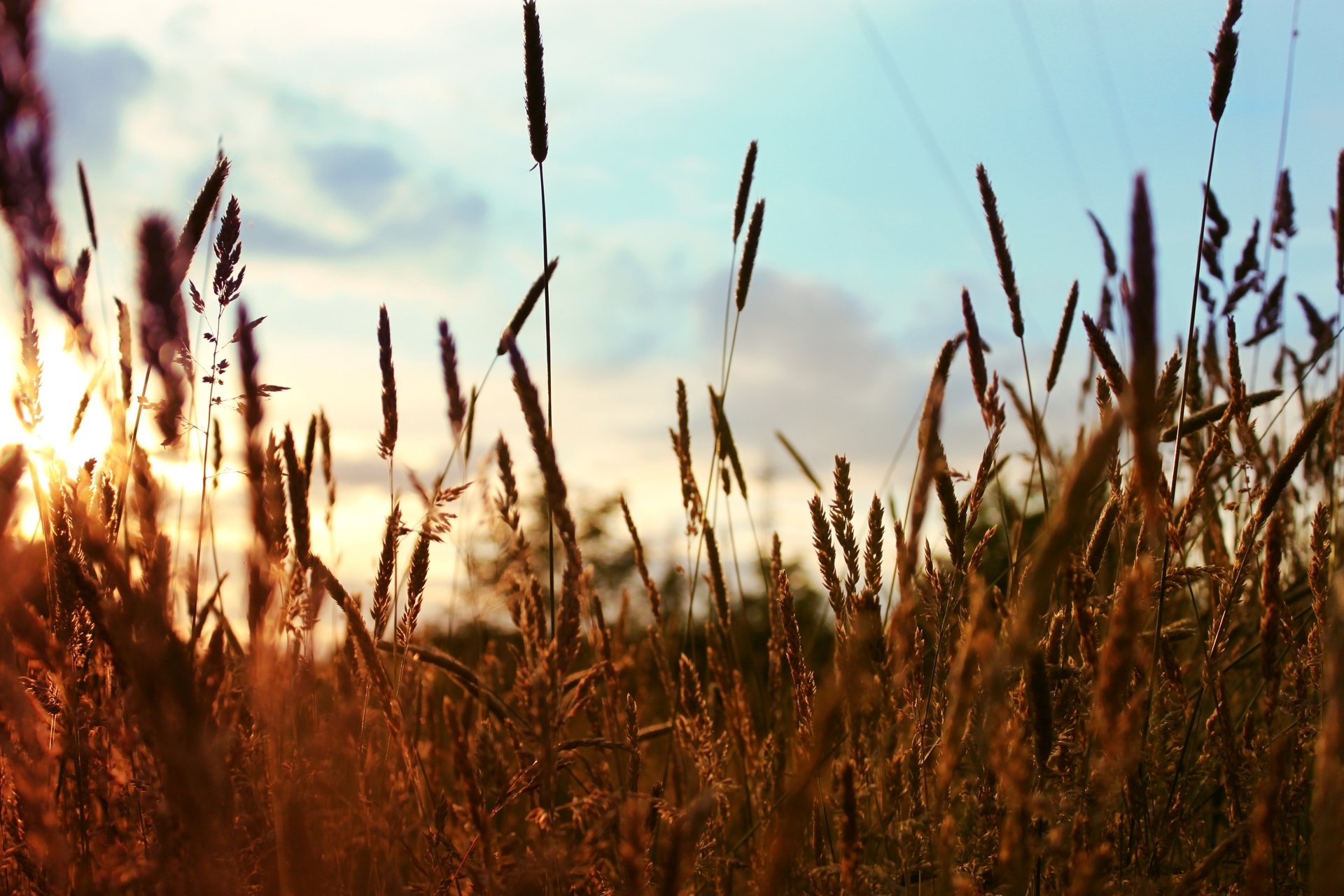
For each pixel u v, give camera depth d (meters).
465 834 0.74
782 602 0.74
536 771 0.67
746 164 1.00
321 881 0.63
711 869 0.75
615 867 0.70
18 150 0.60
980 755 0.68
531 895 0.63
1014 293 0.87
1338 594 0.53
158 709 0.54
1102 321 0.98
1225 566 0.78
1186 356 0.74
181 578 0.72
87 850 0.68
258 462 0.62
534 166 0.79
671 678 0.87
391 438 0.78
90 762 0.71
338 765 0.67
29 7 0.57
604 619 0.82
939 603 0.71
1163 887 0.69
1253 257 0.99
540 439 0.62
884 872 0.69
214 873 0.54
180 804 0.54
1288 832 0.71
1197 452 0.86
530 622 0.64
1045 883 0.69
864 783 0.75
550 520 0.63
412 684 0.79
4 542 0.65
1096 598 0.73
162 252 0.54
